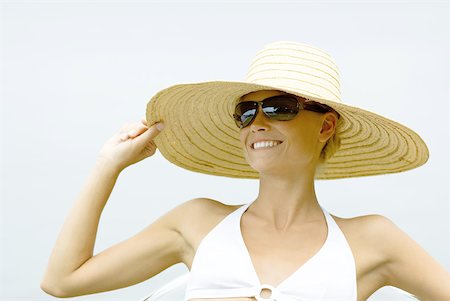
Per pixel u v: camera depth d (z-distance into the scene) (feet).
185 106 16.49
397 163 16.98
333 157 17.38
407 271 15.44
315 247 15.24
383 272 15.57
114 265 16.22
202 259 15.26
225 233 15.47
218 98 16.44
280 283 14.67
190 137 17.26
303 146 15.43
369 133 16.49
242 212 15.88
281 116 15.23
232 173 18.01
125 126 16.74
